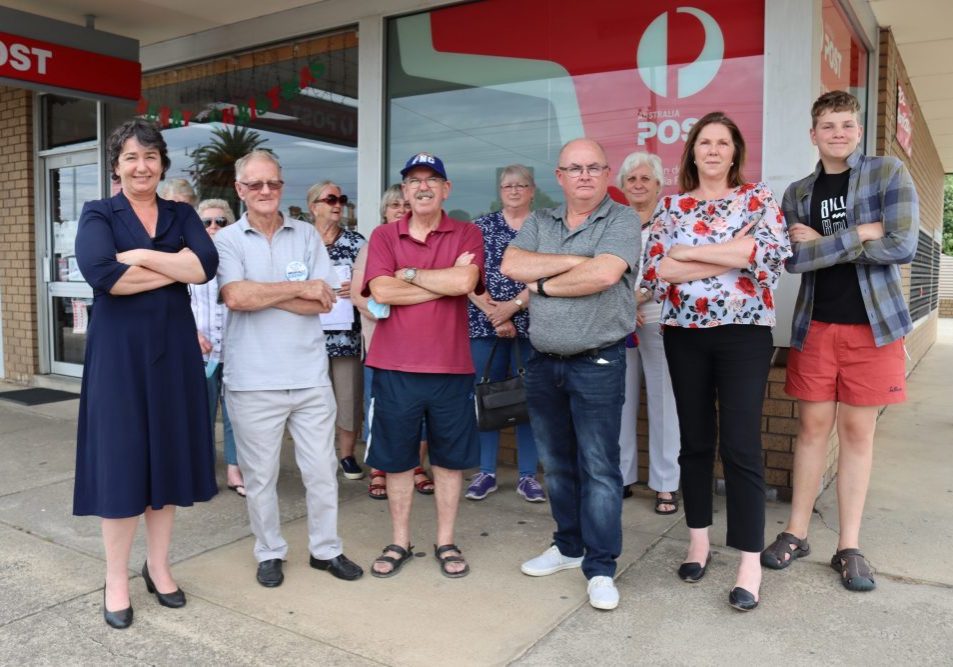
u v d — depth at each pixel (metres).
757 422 2.87
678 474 3.93
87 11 5.71
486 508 4.07
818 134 3.05
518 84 4.84
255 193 3.05
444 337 3.16
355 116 5.43
